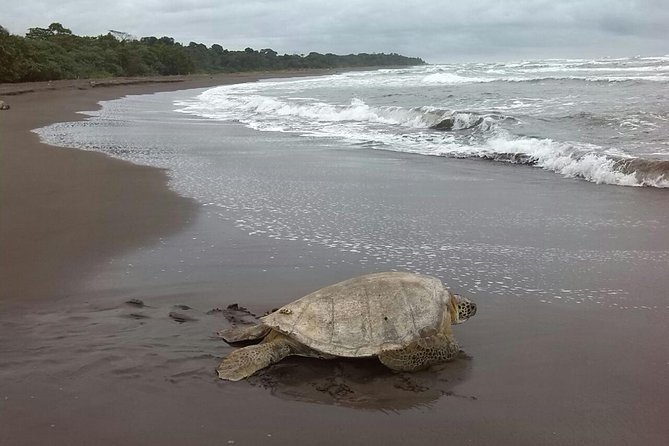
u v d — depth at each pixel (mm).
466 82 25516
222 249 4602
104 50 52312
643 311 3512
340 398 2682
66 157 8656
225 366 2834
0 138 11008
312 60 97000
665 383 2766
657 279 3967
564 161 7695
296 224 5238
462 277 4055
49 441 2338
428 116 12484
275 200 6121
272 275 4078
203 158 8891
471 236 4895
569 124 10664
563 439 2406
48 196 6168
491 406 2629
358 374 2875
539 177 7293
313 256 4441
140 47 58031
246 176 7418
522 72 30734
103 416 2494
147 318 3377
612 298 3701
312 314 2982
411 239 4820
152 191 6488
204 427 2457
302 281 3969
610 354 3037
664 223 5172
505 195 6324
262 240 4809
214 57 78688
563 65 37812
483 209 5723
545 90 18375
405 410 2607
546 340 3193
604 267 4203
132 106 21156
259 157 8992
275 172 7684
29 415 2475
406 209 5734
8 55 34312
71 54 45656
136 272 4133
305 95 22516
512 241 4766
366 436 2432
